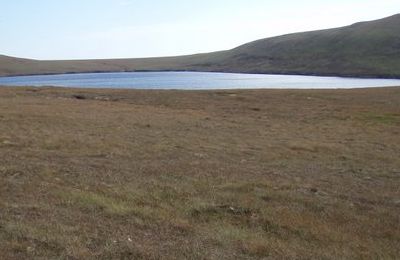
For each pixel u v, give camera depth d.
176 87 105.75
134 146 20.95
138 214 11.10
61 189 12.87
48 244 8.75
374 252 10.11
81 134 23.39
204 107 40.69
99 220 10.48
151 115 33.28
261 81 135.75
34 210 10.86
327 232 11.18
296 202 13.68
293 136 27.39
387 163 20.83
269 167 18.56
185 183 14.79
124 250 8.73
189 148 21.42
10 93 45.81
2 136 21.39
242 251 9.31
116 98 45.50
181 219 11.07
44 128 24.64
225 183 15.14
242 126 30.44
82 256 8.34
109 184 14.03
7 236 9.02
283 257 9.20
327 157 21.50
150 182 14.62
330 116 37.28
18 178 13.93
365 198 14.80
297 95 49.75
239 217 11.80
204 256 8.79
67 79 183.12
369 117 37.00
